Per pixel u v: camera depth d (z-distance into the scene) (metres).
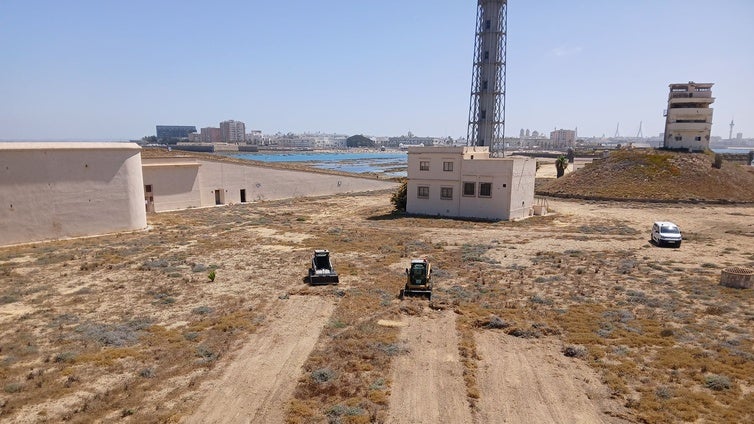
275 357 18.23
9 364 17.17
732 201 68.69
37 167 36.84
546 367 17.61
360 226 49.31
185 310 23.25
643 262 33.38
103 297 25.03
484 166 53.22
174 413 14.30
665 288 26.86
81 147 39.22
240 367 17.41
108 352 18.22
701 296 25.20
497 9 93.50
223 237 42.09
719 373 16.69
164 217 53.12
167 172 58.91
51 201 37.81
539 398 15.48
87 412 14.20
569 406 14.98
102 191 40.91
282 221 52.06
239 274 29.72
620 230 47.12
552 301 24.52
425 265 25.75
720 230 48.19
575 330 20.73
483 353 18.80
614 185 78.25
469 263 32.91
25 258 32.62
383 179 100.25
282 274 29.78
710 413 14.18
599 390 15.90
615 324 21.30
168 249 36.78
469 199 54.66
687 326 21.02
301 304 24.12
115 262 32.16
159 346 19.03
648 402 14.84
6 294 25.02
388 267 31.89
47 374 16.52
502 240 41.69
